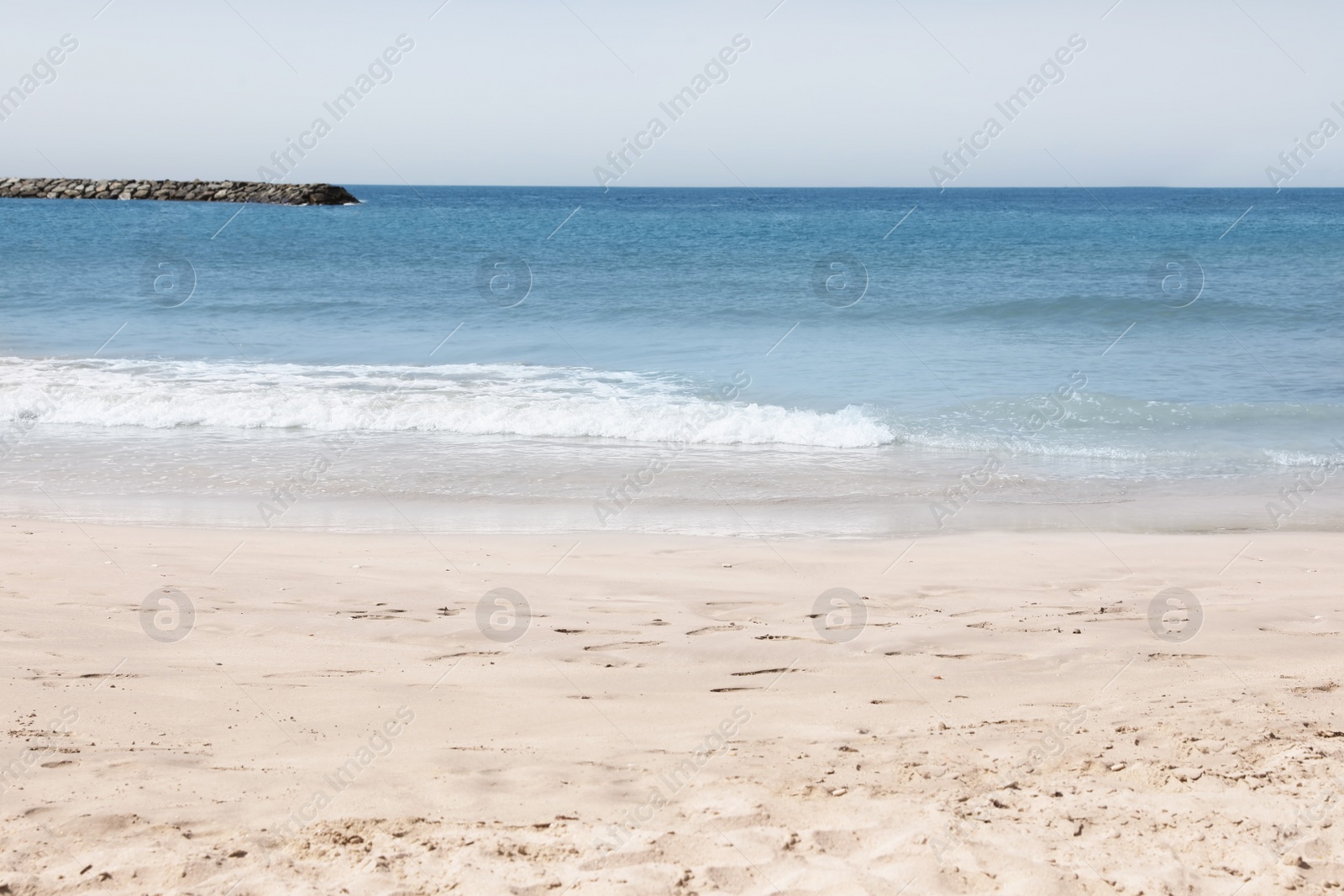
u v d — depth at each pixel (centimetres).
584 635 683
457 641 667
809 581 823
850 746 498
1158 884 354
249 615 711
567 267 3472
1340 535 991
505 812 420
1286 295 2625
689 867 369
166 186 9762
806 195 17575
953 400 1611
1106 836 391
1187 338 2142
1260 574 854
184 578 801
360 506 1076
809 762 476
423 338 2186
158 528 972
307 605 738
